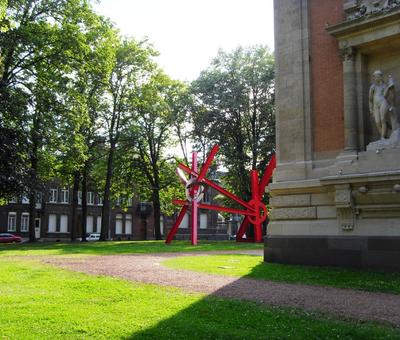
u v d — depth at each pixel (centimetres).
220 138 4866
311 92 1816
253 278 1411
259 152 4731
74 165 4234
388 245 1530
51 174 4594
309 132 1792
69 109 3731
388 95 1627
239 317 888
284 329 807
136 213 7950
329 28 1728
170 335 779
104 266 1714
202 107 5025
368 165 1591
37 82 3634
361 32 1670
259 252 2583
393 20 1592
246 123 4922
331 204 1688
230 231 8794
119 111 4975
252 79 4731
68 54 3603
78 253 2464
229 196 3822
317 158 1770
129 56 4866
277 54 1922
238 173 4847
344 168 1633
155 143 5447
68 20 3700
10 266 1697
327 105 1769
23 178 3494
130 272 1520
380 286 1250
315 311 939
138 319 875
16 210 7162
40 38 3456
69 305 988
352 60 1703
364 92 1702
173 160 5681
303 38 1853
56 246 3331
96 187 5881
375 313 922
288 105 1859
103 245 3456
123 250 2720
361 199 1584
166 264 1797
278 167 1855
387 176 1494
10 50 3475
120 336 775
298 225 1766
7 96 3316
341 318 880
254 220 3928
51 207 7388
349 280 1354
